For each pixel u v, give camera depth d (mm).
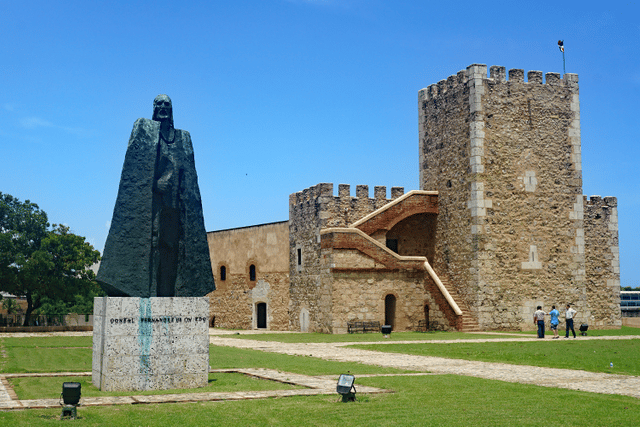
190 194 15133
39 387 13938
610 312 40531
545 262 35156
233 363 18766
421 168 39219
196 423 10234
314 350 23688
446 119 37062
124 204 14109
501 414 11000
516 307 34344
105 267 13789
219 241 47719
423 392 13227
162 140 14844
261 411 11148
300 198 39031
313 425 10211
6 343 27188
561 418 10719
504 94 35344
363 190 37969
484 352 22078
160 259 14680
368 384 14352
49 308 68125
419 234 38188
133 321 13680
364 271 34062
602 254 40875
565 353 21688
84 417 10586
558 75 36562
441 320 34125
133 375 13570
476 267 34000
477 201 34219
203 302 14414
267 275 42594
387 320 35719
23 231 44094
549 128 36031
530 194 35250
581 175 36375
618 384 14852
